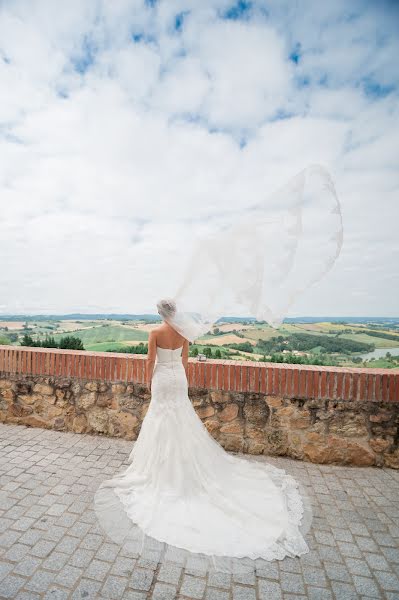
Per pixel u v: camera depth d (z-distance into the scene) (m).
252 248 3.03
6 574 2.48
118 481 3.62
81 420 5.05
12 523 3.05
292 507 3.41
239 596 2.38
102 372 4.93
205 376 4.61
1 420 5.34
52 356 5.08
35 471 3.97
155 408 3.72
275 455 4.56
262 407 4.56
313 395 4.41
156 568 2.59
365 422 4.38
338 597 2.40
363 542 2.99
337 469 4.31
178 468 3.49
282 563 2.71
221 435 4.64
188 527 3.02
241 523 3.11
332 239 2.86
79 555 2.69
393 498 3.68
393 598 2.41
